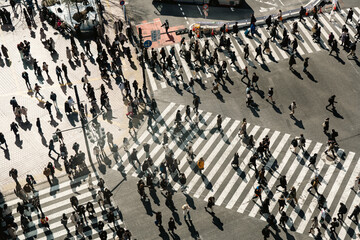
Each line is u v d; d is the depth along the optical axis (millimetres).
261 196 31125
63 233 29328
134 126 36719
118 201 31109
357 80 40125
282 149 34344
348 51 42906
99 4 46438
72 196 30844
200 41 44406
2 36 44781
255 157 32312
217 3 48812
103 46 44094
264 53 42812
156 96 39031
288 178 32281
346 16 47250
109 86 40062
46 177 32906
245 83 39875
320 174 32531
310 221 29594
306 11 47281
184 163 33406
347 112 37250
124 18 46781
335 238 28656
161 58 41344
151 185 31656
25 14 44969
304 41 44094
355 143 34781
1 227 29859
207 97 38750
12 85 39875
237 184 31953
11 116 37406
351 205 30469
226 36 44844
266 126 36188
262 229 28906
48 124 36750
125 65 42031
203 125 36344
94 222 29891
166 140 34125
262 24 46219
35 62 39969
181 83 40125
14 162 34000
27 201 31281
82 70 41469
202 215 30016
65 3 47656
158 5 49094
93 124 36812
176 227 29359
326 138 35188
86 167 33531
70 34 45188
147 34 45281
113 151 34594
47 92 39344
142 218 30000
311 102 38125
